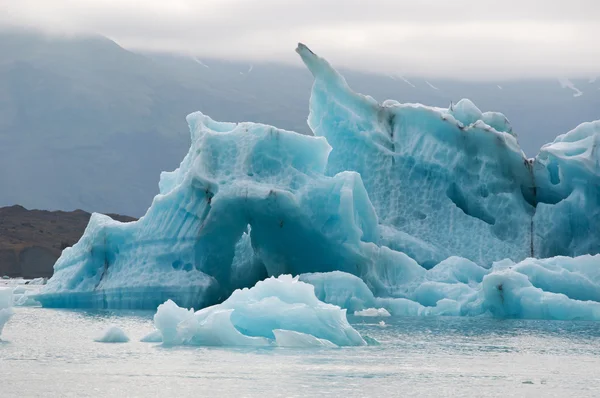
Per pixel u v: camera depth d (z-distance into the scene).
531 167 164.50
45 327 111.31
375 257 143.75
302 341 84.62
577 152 161.62
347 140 167.38
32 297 153.75
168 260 144.88
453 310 133.12
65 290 151.25
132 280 145.50
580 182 158.50
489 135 162.38
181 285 140.50
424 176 164.00
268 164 145.62
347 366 74.12
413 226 160.88
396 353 85.00
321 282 136.62
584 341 98.81
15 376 68.06
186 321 87.12
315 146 146.75
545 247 157.25
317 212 143.62
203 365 73.19
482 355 85.88
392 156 164.75
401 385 66.19
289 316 87.44
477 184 162.62
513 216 160.50
